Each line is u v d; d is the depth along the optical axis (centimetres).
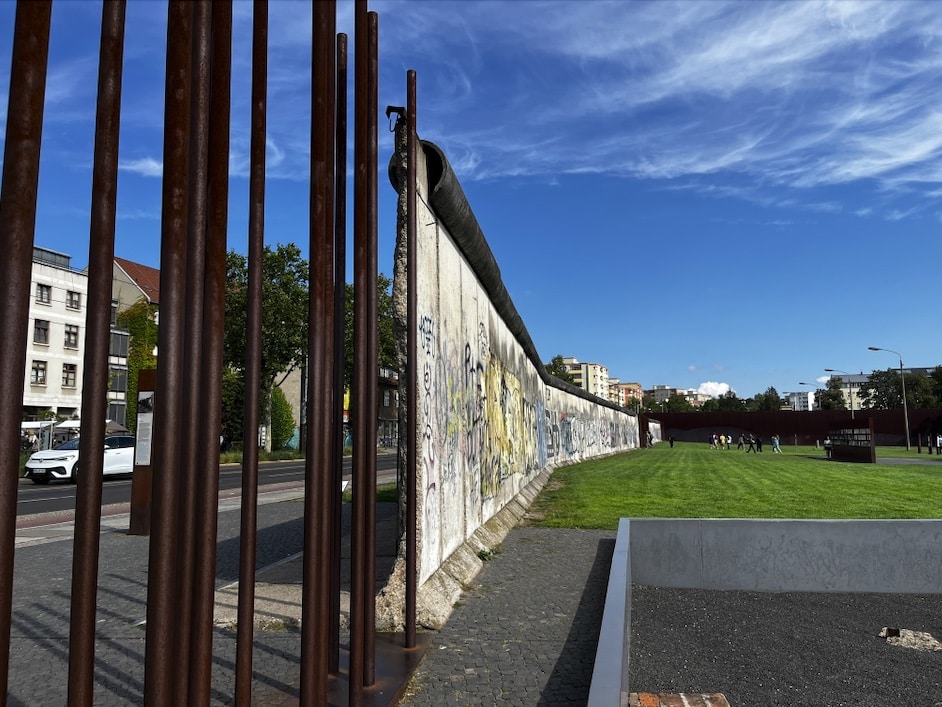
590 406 3341
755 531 753
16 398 147
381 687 353
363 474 347
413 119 454
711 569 754
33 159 152
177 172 196
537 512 1147
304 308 3794
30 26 152
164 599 190
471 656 418
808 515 1077
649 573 763
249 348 256
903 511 1129
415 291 441
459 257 726
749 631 593
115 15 174
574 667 399
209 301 217
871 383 11556
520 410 1313
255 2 259
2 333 146
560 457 2395
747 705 433
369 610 357
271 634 458
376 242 359
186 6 198
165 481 191
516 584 612
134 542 882
